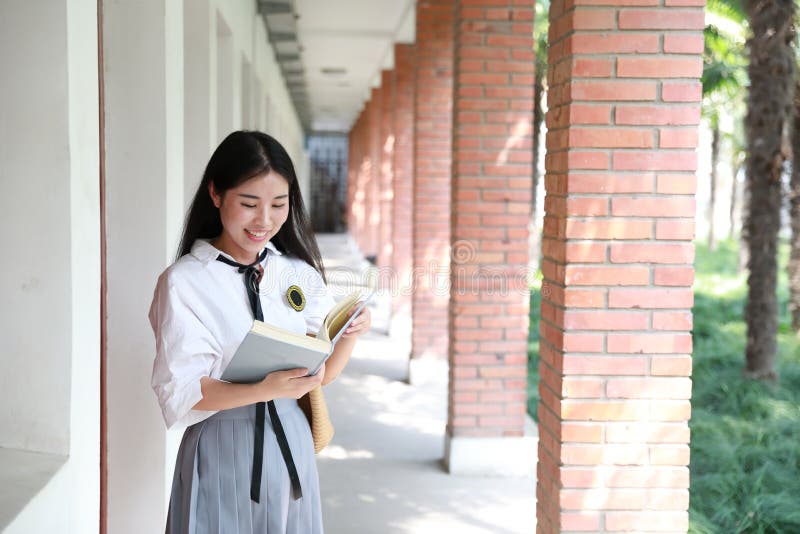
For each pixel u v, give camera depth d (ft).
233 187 6.69
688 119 9.83
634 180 9.87
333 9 34.22
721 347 29.76
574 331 9.93
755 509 15.26
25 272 7.21
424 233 26.32
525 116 17.63
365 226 69.97
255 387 6.52
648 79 9.81
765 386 24.58
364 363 29.73
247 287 7.02
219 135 19.81
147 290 10.94
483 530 14.23
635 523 10.03
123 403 10.88
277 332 6.42
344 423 21.45
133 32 10.85
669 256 9.91
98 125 8.06
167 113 10.98
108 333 10.91
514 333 17.56
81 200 7.48
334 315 7.19
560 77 10.27
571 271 9.89
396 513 14.98
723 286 45.37
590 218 9.89
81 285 7.52
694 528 14.58
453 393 17.54
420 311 26.43
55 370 7.25
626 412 9.98
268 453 6.94
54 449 7.29
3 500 6.09
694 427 20.59
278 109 42.50
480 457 17.38
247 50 24.25
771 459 18.12
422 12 26.25
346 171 116.67
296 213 7.64
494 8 17.46
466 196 17.65
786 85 24.32
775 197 25.53
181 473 7.00
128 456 10.89
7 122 7.14
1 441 7.28
